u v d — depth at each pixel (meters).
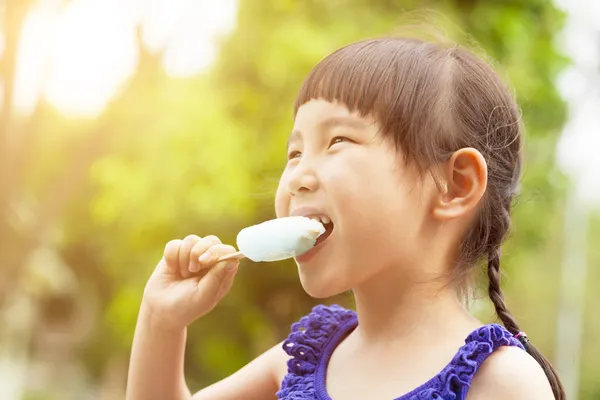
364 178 1.93
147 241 10.06
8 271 7.23
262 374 2.34
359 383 1.98
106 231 11.37
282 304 9.96
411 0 9.06
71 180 7.56
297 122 2.07
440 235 2.00
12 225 7.16
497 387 1.80
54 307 14.67
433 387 1.83
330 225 1.99
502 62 9.21
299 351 2.13
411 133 1.96
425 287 1.97
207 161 9.34
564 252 14.51
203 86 9.44
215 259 2.18
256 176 9.35
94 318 14.75
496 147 2.13
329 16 9.20
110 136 7.58
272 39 9.20
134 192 9.59
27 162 7.18
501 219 2.14
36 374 15.74
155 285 2.29
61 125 8.00
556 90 9.53
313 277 1.95
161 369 2.28
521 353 1.85
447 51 2.15
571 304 14.72
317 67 2.07
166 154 9.30
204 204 9.34
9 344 13.21
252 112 9.40
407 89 1.99
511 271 9.34
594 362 19.56
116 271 11.52
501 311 2.12
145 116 8.33
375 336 2.01
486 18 9.21
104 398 14.95
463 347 1.85
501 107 2.17
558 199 10.72
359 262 1.92
